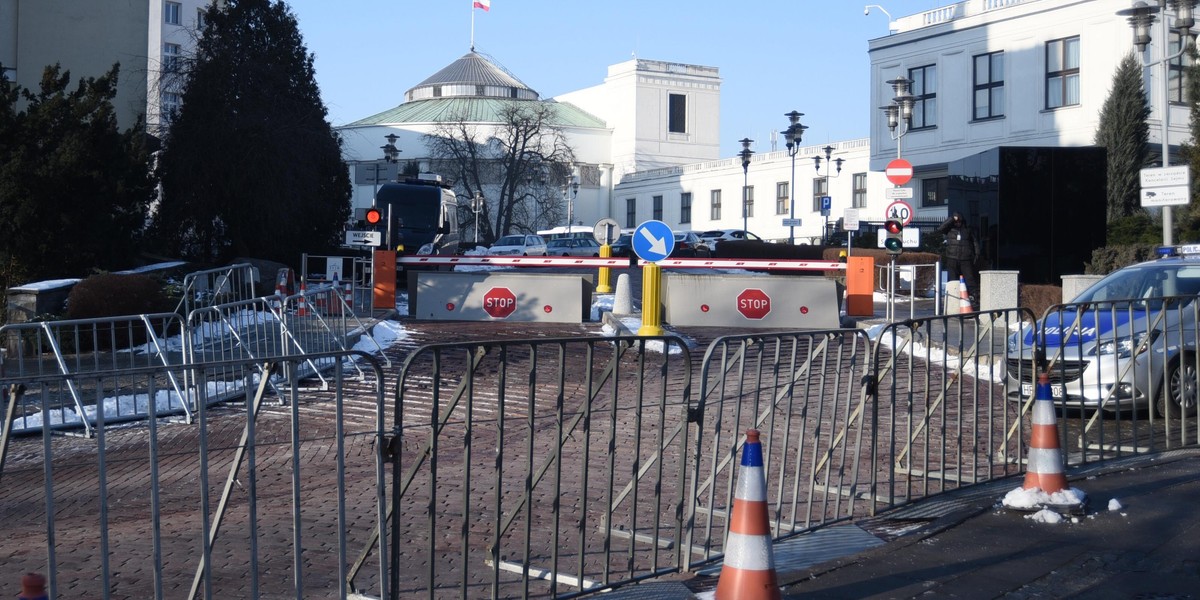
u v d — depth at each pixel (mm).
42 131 21391
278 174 31438
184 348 12422
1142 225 29500
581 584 5758
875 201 66312
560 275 20891
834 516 7723
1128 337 10672
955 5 48844
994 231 23812
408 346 16781
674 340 6105
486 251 51188
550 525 7527
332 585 6160
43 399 4496
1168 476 8375
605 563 5934
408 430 10445
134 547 6941
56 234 21172
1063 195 23625
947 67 48031
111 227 22172
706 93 97875
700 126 97625
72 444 10250
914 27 50719
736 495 5352
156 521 4652
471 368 5312
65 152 20766
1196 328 10141
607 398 12094
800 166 74250
